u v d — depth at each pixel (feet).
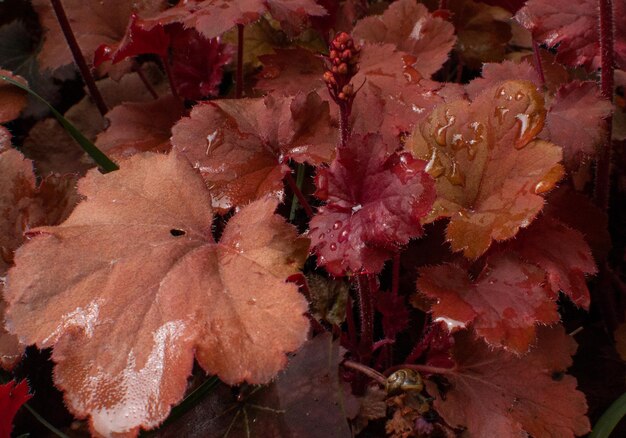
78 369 1.32
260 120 1.63
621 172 1.87
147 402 1.30
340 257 1.42
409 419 1.54
